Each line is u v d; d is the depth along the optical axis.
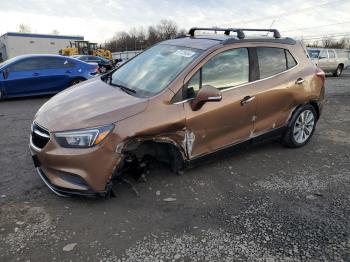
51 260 2.71
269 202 3.66
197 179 4.12
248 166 4.58
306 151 5.25
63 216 3.29
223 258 2.78
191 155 3.93
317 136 6.07
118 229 3.12
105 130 3.25
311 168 4.61
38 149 3.44
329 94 11.28
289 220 3.32
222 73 4.13
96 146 3.22
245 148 4.55
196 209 3.48
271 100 4.57
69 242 2.92
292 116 5.02
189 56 4.08
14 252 2.78
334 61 20.84
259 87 4.44
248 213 3.43
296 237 3.06
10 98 9.96
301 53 5.18
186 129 3.76
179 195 3.73
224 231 3.13
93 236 3.01
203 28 4.89
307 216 3.40
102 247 2.87
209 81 4.01
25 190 3.77
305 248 2.91
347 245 2.96
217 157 4.25
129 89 3.97
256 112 4.44
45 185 3.89
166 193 3.77
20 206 3.43
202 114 3.84
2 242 2.89
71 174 3.27
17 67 9.73
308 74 5.08
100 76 4.84
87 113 3.40
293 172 4.46
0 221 3.17
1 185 3.87
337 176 4.38
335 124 7.02
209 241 2.98
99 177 3.27
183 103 3.73
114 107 3.46
